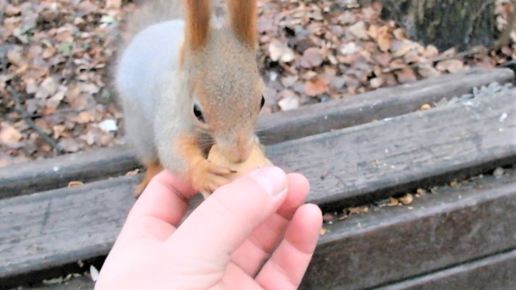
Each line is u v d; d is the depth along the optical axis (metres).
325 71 0.83
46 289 0.49
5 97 0.79
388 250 0.51
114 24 0.94
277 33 0.89
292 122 0.60
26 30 0.91
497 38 0.88
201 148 0.44
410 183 0.52
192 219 0.37
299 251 0.44
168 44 0.49
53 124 0.75
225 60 0.39
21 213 0.52
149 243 0.40
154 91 0.48
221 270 0.38
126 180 0.54
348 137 0.55
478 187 0.53
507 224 0.53
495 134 0.55
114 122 0.76
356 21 0.94
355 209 0.52
